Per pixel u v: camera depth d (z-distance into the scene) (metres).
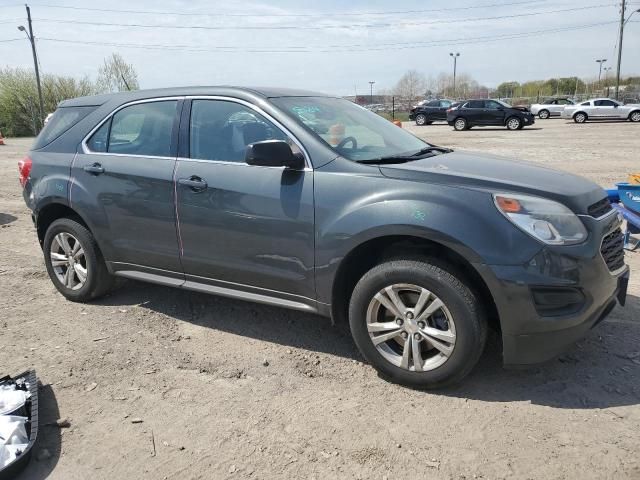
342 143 3.74
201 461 2.80
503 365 3.22
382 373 3.54
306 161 3.60
